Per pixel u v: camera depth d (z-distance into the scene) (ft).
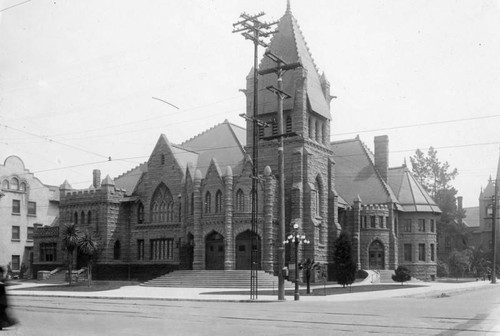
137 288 178.50
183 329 64.08
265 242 189.37
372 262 242.78
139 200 235.81
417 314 81.51
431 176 391.04
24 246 296.10
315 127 221.25
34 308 95.66
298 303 108.78
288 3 225.56
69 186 247.91
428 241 256.73
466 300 119.44
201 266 197.06
